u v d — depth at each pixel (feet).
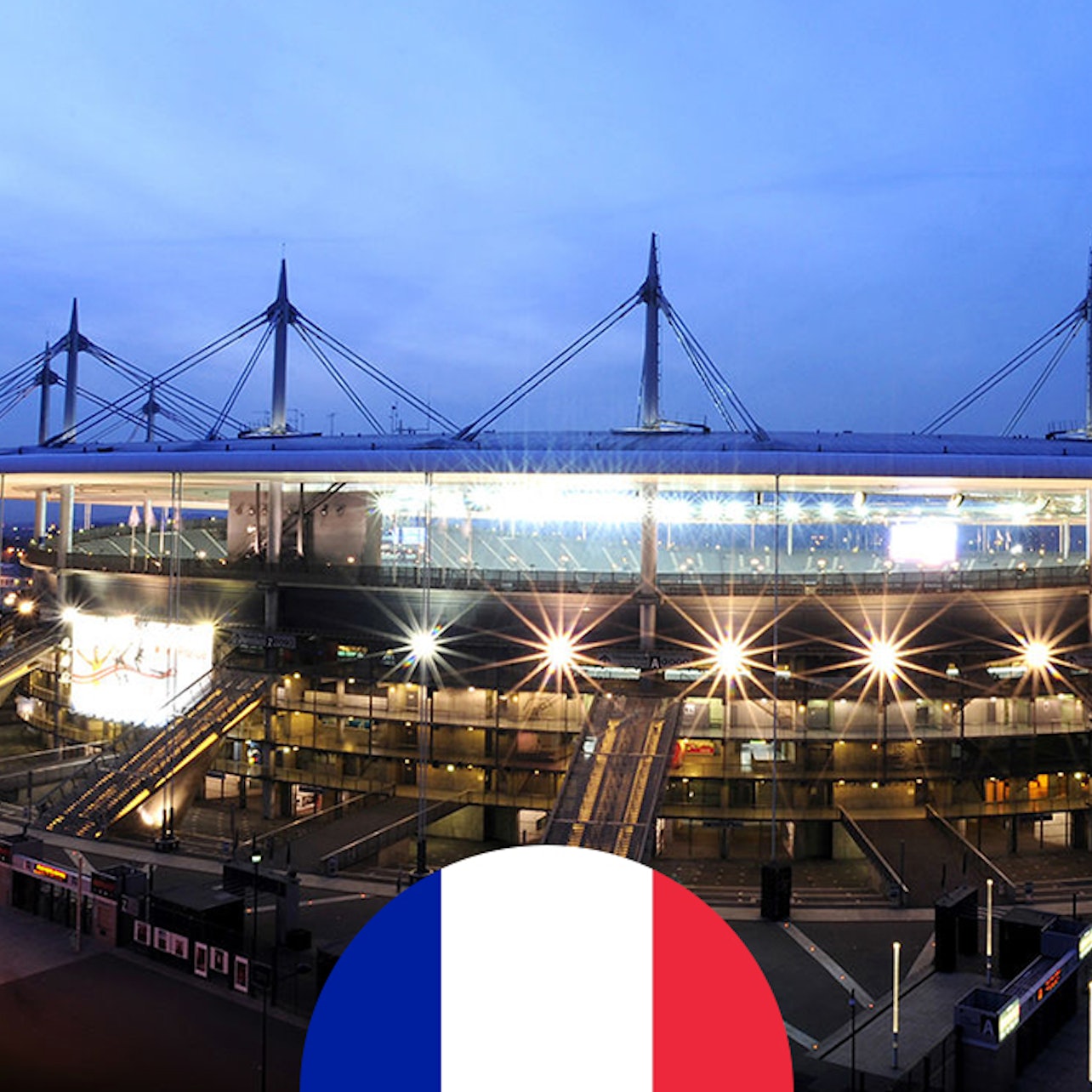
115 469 312.50
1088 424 321.93
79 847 243.81
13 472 334.85
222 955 164.55
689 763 269.85
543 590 288.10
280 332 358.84
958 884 223.71
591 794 234.58
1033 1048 145.69
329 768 290.76
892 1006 159.22
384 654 287.89
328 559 340.59
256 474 294.87
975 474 260.83
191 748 270.87
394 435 319.06
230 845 250.16
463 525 362.74
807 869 253.03
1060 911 213.66
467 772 278.67
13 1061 138.00
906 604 281.33
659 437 289.74
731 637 283.18
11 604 451.94
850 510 379.35
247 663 310.65
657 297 309.22
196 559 350.02
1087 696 274.57
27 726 388.16
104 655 333.62
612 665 276.00
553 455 270.46
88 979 166.20
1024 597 291.79
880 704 264.72
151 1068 136.87
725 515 372.17
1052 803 268.21
